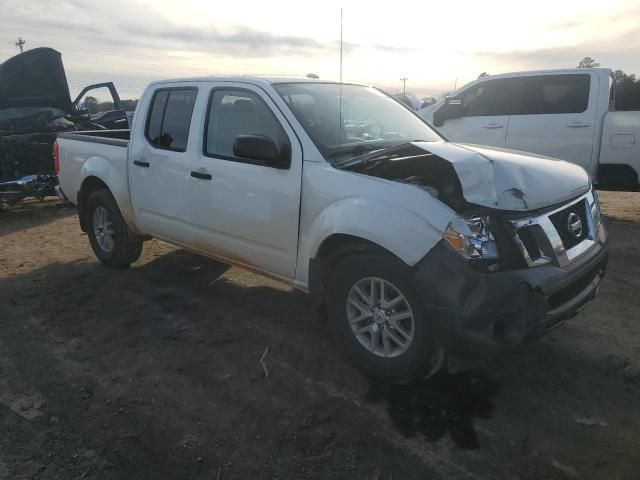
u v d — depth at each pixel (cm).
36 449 276
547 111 743
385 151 363
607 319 421
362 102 438
